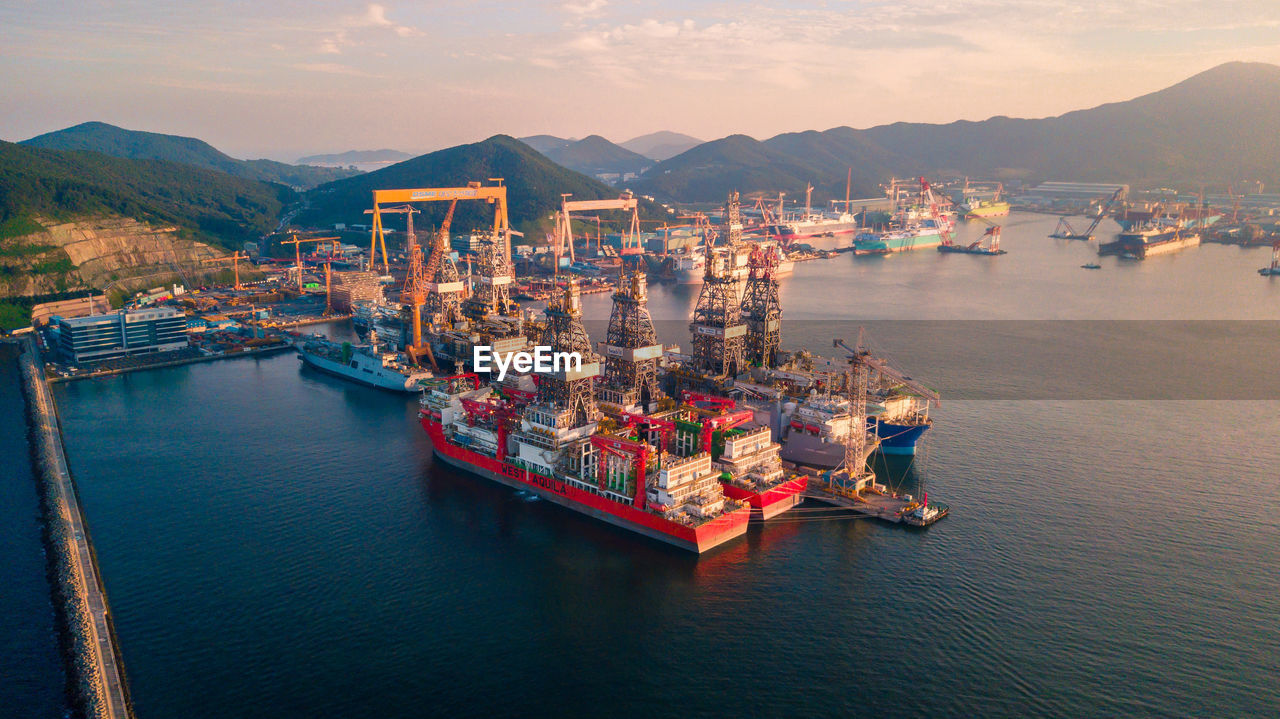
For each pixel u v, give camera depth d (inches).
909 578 5748.0
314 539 6328.7
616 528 6619.1
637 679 4675.2
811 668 4761.3
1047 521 6619.1
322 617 5246.1
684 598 5526.6
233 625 5137.8
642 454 6363.2
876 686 4598.9
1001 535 6382.9
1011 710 4389.8
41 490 7135.8
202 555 6033.5
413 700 4475.9
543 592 5605.3
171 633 5039.4
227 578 5703.7
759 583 5713.6
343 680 4633.4
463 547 6245.1
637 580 5767.7
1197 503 6934.1
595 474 6879.9
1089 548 6151.6
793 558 6063.0
